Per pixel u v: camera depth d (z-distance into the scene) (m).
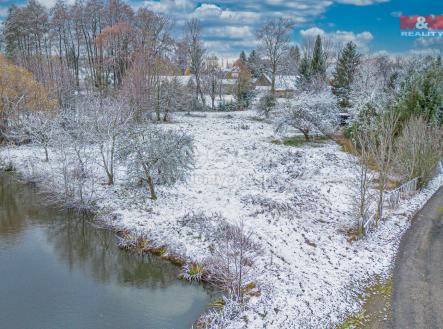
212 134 34.94
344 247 14.95
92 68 55.84
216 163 26.17
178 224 17.09
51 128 26.98
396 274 13.00
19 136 31.28
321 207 19.00
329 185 21.89
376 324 10.41
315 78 48.75
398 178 21.91
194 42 58.19
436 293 11.80
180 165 20.22
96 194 21.08
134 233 16.73
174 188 21.50
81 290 13.09
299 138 33.59
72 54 61.28
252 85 61.78
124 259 15.46
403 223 17.17
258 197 19.88
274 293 11.88
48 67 44.06
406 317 10.66
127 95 33.53
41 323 11.23
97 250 16.22
